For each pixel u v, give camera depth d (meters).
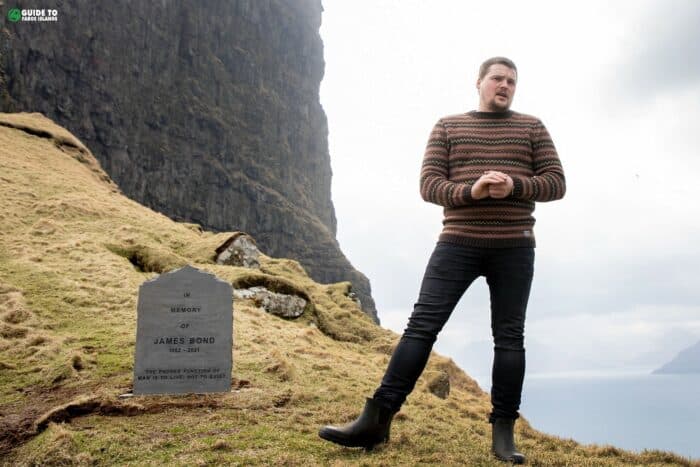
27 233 18.14
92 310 11.66
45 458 4.66
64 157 36.03
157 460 4.52
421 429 5.78
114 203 26.38
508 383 4.16
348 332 18.34
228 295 7.27
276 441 4.91
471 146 4.20
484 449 4.84
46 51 89.31
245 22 146.75
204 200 119.19
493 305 4.20
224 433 5.23
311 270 139.50
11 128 37.22
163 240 21.34
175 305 7.11
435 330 4.05
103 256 16.61
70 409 5.89
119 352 8.93
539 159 4.20
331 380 8.22
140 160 106.50
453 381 15.08
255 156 139.38
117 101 102.62
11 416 6.11
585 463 4.76
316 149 178.00
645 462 5.15
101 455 4.72
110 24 103.31
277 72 159.75
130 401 6.35
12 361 8.52
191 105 122.44
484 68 4.39
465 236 4.03
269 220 133.75
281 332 12.19
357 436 4.10
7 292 12.20
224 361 7.10
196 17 129.62
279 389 7.17
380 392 4.11
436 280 4.09
